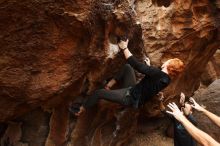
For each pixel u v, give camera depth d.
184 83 6.25
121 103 3.94
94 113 4.59
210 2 5.21
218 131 6.52
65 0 3.34
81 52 3.79
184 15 5.18
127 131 5.49
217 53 8.93
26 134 4.23
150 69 3.73
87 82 4.18
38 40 3.47
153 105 5.62
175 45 5.33
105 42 3.90
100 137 5.03
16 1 3.12
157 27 5.19
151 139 6.33
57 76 3.78
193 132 2.99
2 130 4.09
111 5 3.76
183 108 4.89
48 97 3.89
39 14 3.31
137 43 4.38
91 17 3.58
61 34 3.56
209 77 8.76
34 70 3.62
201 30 5.37
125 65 4.34
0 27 3.22
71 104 4.27
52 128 4.34
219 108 7.03
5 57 3.40
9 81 3.52
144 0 5.20
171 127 6.39
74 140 4.58
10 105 3.73
